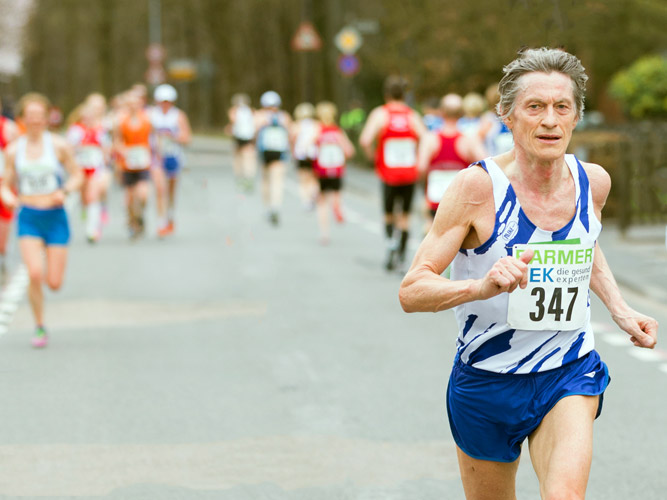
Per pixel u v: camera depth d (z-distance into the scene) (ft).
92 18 650.43
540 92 31.58
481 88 262.88
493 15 226.17
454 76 261.24
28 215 80.79
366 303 101.19
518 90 31.91
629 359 77.10
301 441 57.16
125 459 54.34
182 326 90.17
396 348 80.94
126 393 67.67
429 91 267.39
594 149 155.43
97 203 153.07
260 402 65.26
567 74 31.91
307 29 312.09
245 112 251.19
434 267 32.40
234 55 577.43
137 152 152.35
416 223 178.70
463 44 246.68
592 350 34.06
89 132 151.94
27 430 59.57
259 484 50.42
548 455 32.37
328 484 50.42
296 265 128.47
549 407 33.14
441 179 108.37
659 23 224.33
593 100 258.57
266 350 80.38
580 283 33.12
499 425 33.73
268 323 91.30
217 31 575.38
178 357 78.07
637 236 143.23
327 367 74.64
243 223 180.04
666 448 55.77
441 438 57.67
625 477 51.31
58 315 95.71
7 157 80.94
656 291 102.47
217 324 90.89
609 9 209.77
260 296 105.40
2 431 59.41
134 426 60.23
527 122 31.71
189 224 179.01
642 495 48.85
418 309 32.04
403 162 119.24
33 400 66.13
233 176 290.97
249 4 532.32
